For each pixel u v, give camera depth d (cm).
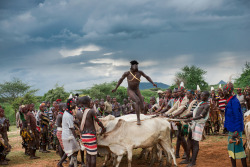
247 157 777
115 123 677
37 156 971
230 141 612
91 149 621
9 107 3528
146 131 680
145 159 821
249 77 2920
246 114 823
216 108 1270
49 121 1092
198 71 4419
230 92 616
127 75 696
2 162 859
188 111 756
